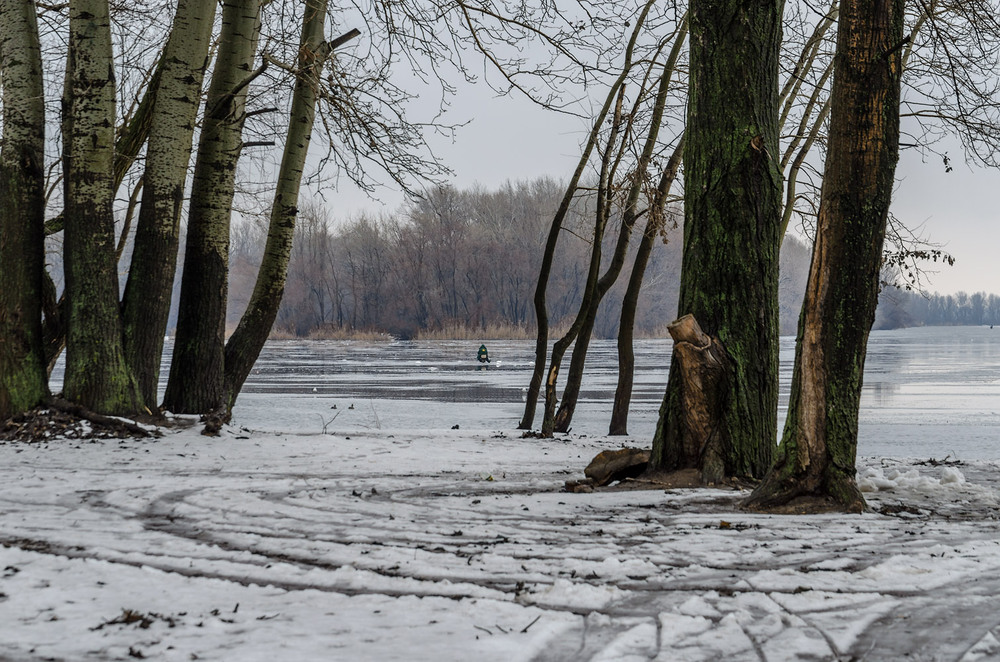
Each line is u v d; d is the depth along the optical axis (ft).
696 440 34.30
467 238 351.67
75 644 12.65
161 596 15.49
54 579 16.47
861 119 28.60
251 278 366.43
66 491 29.04
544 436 58.08
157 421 48.19
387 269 362.53
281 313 375.04
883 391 110.83
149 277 50.47
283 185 58.70
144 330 50.16
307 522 23.89
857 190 28.66
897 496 31.22
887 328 647.56
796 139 68.28
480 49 55.88
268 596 15.65
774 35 36.01
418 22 56.49
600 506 27.91
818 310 28.94
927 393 107.45
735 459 34.12
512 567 18.19
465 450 47.11
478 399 98.78
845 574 17.54
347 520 24.29
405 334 351.05
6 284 47.73
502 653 12.46
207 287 53.98
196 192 54.29
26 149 48.62
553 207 333.62
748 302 34.88
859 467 41.09
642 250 68.28
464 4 54.75
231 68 53.78
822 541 21.70
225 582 16.55
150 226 50.55
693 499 29.71
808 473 28.35
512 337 330.13
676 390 34.81
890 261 62.03
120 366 48.16
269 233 58.95
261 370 152.66
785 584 16.78
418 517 25.11
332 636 13.19
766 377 34.83
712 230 35.27
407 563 18.49
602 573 17.71
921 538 22.25
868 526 24.35
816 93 65.46
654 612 14.87
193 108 51.39
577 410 88.94
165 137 50.65
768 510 27.66
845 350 28.68
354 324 366.02
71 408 46.29
